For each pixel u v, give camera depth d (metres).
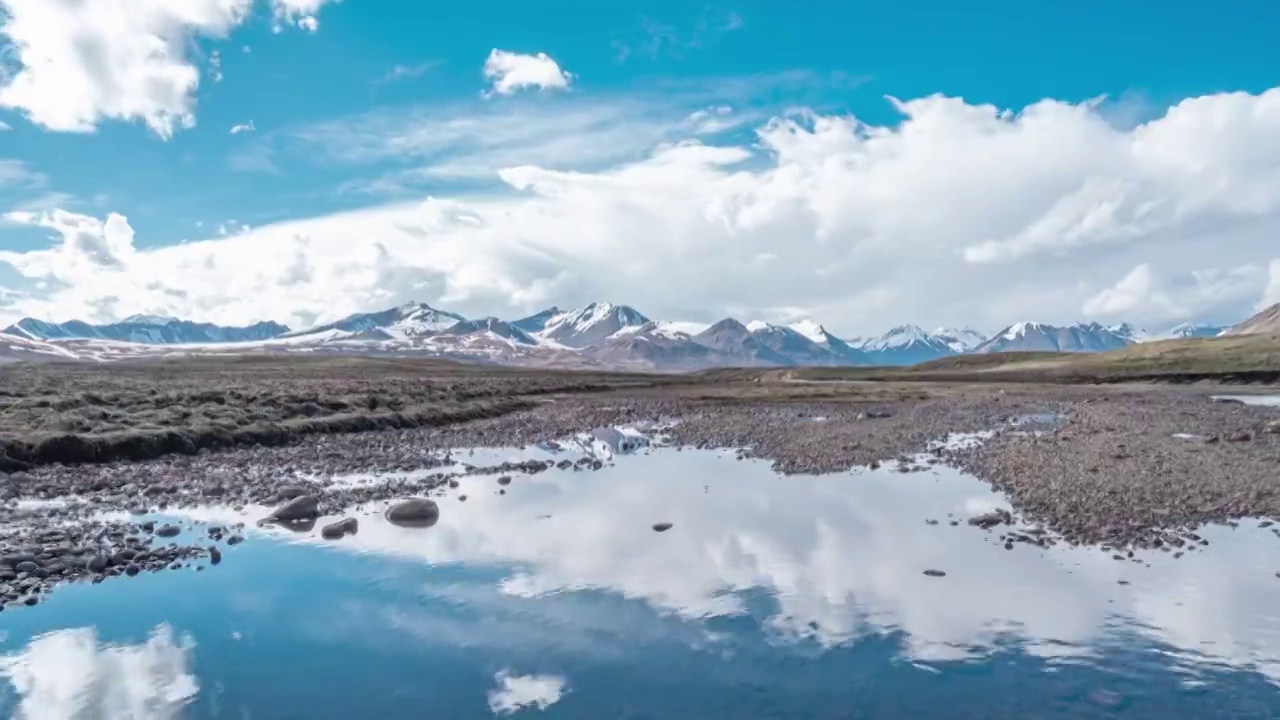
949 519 21.89
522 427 52.81
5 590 15.72
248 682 11.69
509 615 14.53
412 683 11.68
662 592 15.80
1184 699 10.88
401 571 17.31
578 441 44.44
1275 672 11.70
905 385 130.25
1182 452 32.72
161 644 13.18
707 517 22.78
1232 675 11.60
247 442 38.50
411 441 42.97
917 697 11.05
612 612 14.66
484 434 47.78
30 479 27.84
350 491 26.67
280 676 11.89
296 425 42.94
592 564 17.83
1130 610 14.31
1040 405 71.38
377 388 65.19
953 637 13.22
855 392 99.75
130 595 15.66
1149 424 47.00
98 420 37.19
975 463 32.41
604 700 11.09
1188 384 129.25
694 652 12.76
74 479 28.11
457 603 15.18
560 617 14.39
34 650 12.89
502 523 22.16
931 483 28.14
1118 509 22.02
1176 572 16.50
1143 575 16.34
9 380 63.34
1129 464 29.64
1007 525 21.03
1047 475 27.91
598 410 70.56
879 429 48.09
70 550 18.42
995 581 16.14
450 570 17.38
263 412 44.41
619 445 42.56
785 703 10.93
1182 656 12.30
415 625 14.04
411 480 29.55
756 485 28.48
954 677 11.68
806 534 20.48
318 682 11.67
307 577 16.88
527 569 17.48
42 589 16.00
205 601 15.31
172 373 112.62
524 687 11.52
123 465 31.55
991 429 47.38
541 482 29.47
